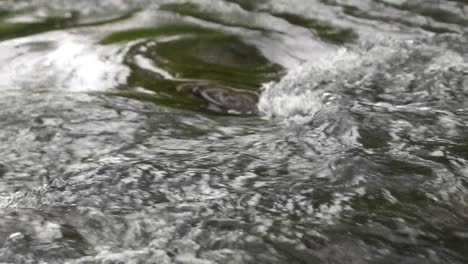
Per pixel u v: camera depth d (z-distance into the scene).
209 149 4.01
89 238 3.02
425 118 4.21
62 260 2.84
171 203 3.28
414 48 6.26
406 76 5.53
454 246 2.90
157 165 3.72
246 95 6.12
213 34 7.85
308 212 3.11
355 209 3.13
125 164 3.79
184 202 3.28
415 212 3.11
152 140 4.24
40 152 4.12
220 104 5.83
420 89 5.19
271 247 2.87
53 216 3.22
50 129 4.43
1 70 6.54
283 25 8.16
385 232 2.97
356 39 7.82
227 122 4.75
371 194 3.25
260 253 2.84
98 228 3.10
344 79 5.64
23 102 4.98
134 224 3.10
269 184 3.40
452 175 3.43
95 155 4.04
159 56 7.11
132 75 6.56
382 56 6.14
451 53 6.05
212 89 6.25
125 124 4.54
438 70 5.57
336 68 5.98
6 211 3.28
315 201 3.20
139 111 4.85
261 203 3.21
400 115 4.25
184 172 3.61
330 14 8.36
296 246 2.88
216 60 7.15
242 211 3.15
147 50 7.25
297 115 4.84
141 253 2.86
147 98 5.88
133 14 8.34
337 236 2.93
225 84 6.45
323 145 3.87
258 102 5.82
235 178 3.50
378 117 4.20
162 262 2.80
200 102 5.86
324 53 7.53
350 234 2.95
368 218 3.06
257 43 7.70
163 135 4.33
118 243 2.97
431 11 8.23
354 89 5.33
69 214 3.23
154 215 3.17
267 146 3.97
